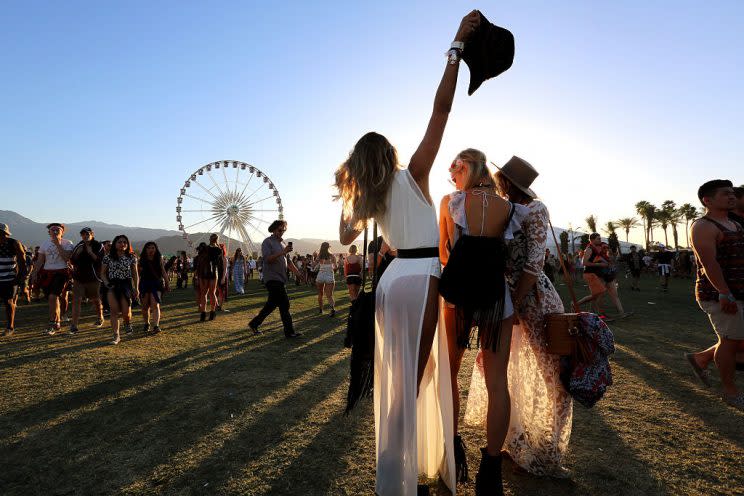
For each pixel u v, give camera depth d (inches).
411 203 73.3
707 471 87.9
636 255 611.8
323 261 356.2
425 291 71.9
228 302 474.3
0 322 318.7
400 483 70.2
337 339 243.1
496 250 74.7
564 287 667.4
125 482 87.0
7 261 258.7
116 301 235.8
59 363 185.5
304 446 102.5
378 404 76.9
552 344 84.0
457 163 83.3
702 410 123.3
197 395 141.1
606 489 81.5
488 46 78.1
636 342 219.6
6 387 150.8
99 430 113.2
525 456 87.6
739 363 131.5
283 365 181.8
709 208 135.0
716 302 131.3
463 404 132.5
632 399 133.0
